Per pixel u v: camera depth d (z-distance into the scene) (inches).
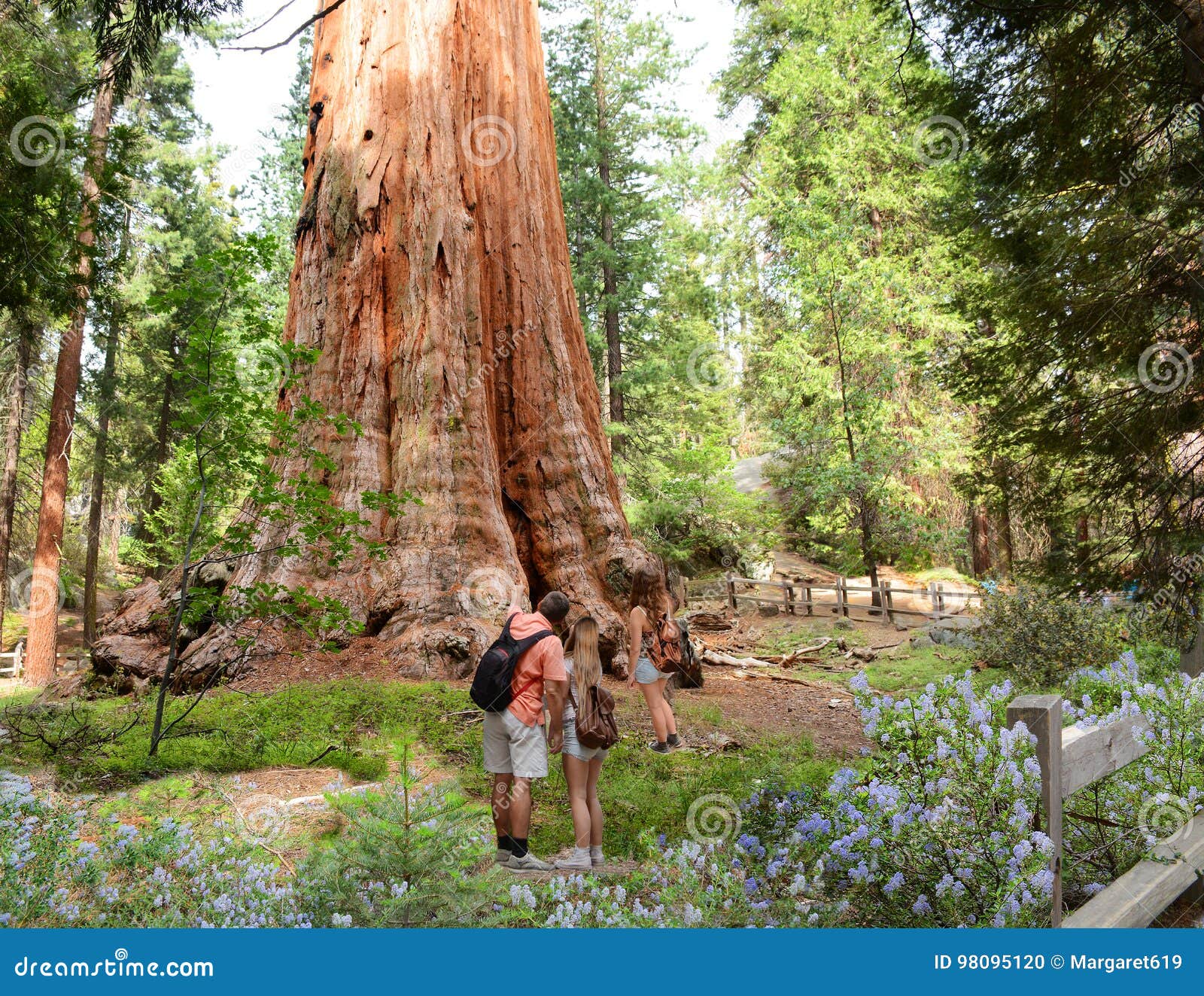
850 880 149.1
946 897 137.9
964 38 379.2
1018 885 127.9
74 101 335.0
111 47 320.8
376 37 487.2
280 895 140.5
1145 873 153.4
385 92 480.7
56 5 339.9
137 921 133.1
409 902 129.0
